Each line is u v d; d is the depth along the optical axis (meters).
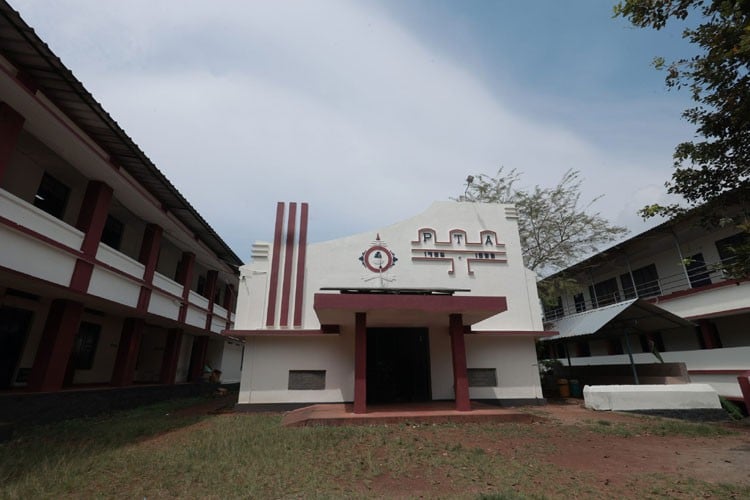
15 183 10.59
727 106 6.92
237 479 5.64
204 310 19.47
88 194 11.55
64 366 10.88
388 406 11.76
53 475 5.81
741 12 6.11
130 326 14.35
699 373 14.38
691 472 5.98
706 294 15.65
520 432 8.75
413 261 13.88
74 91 8.73
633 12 6.77
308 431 8.59
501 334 13.16
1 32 7.24
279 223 13.67
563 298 27.38
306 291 13.11
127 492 5.23
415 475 5.88
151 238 14.71
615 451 7.24
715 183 7.58
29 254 9.07
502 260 14.34
